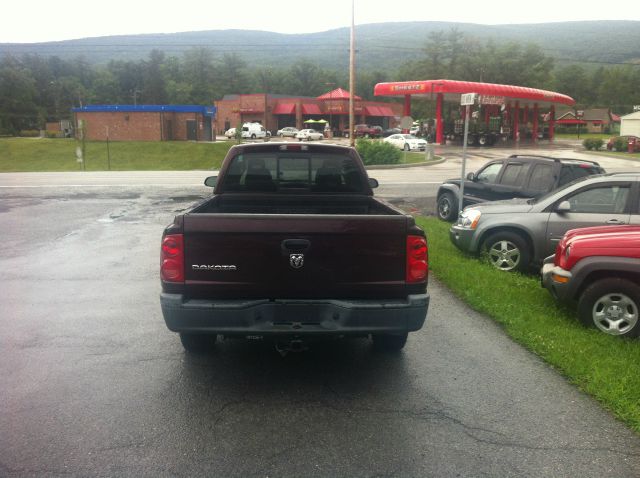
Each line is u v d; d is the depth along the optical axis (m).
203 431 3.95
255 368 5.12
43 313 6.81
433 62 129.88
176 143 55.12
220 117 90.38
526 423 4.13
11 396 4.50
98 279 8.53
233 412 4.24
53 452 3.67
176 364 5.20
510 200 9.53
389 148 36.25
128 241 11.63
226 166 6.32
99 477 3.39
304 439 3.85
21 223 13.86
